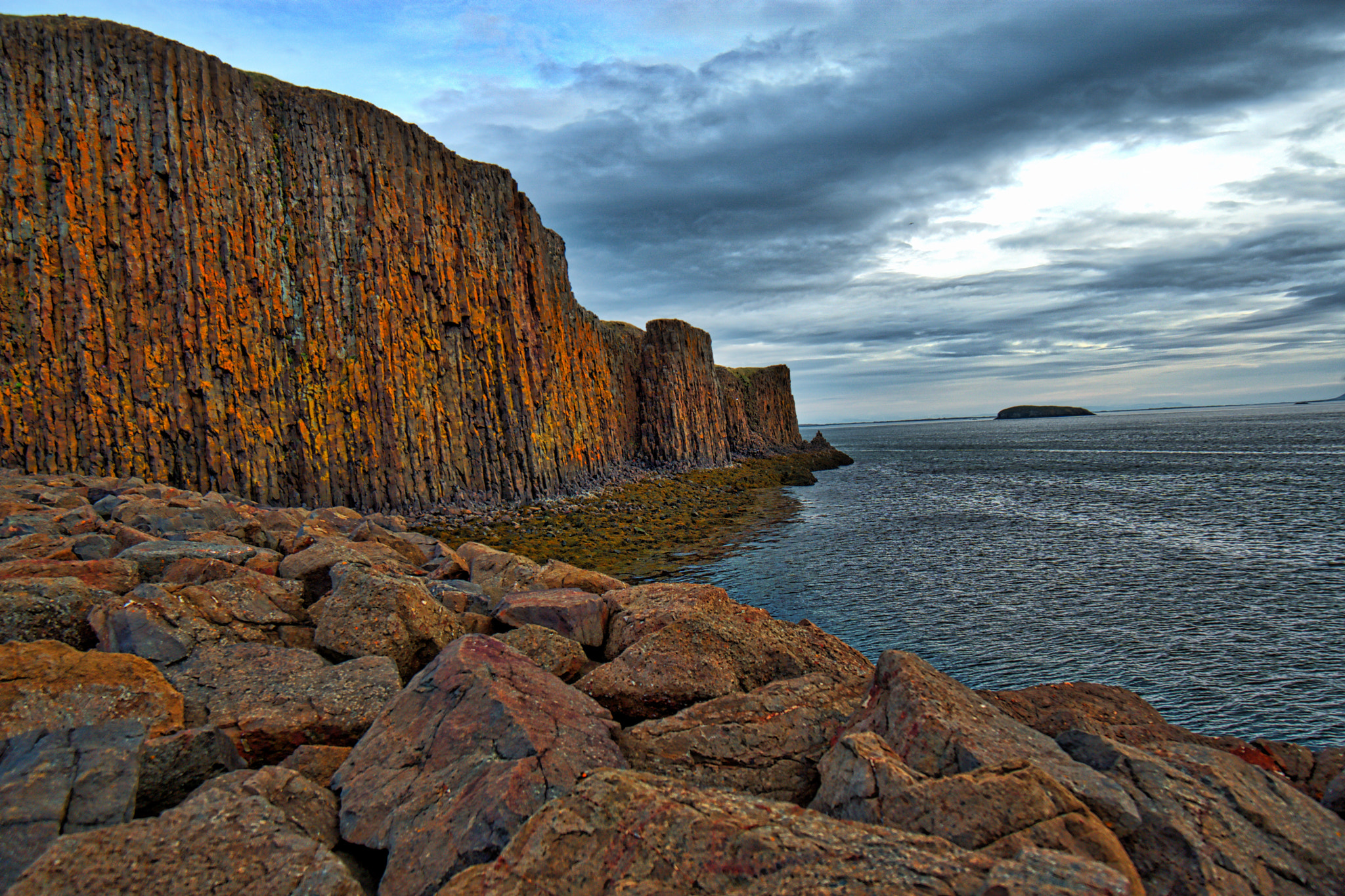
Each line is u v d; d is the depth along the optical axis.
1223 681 20.53
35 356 30.73
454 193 48.12
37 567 10.91
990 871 4.00
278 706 7.90
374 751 6.61
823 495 68.19
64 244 31.64
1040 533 44.56
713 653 9.14
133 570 11.66
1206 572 33.72
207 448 34.38
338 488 38.88
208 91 36.12
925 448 171.88
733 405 120.25
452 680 7.24
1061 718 7.34
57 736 6.15
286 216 38.88
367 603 10.07
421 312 44.75
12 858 5.04
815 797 6.02
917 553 37.94
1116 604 28.22
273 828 5.15
